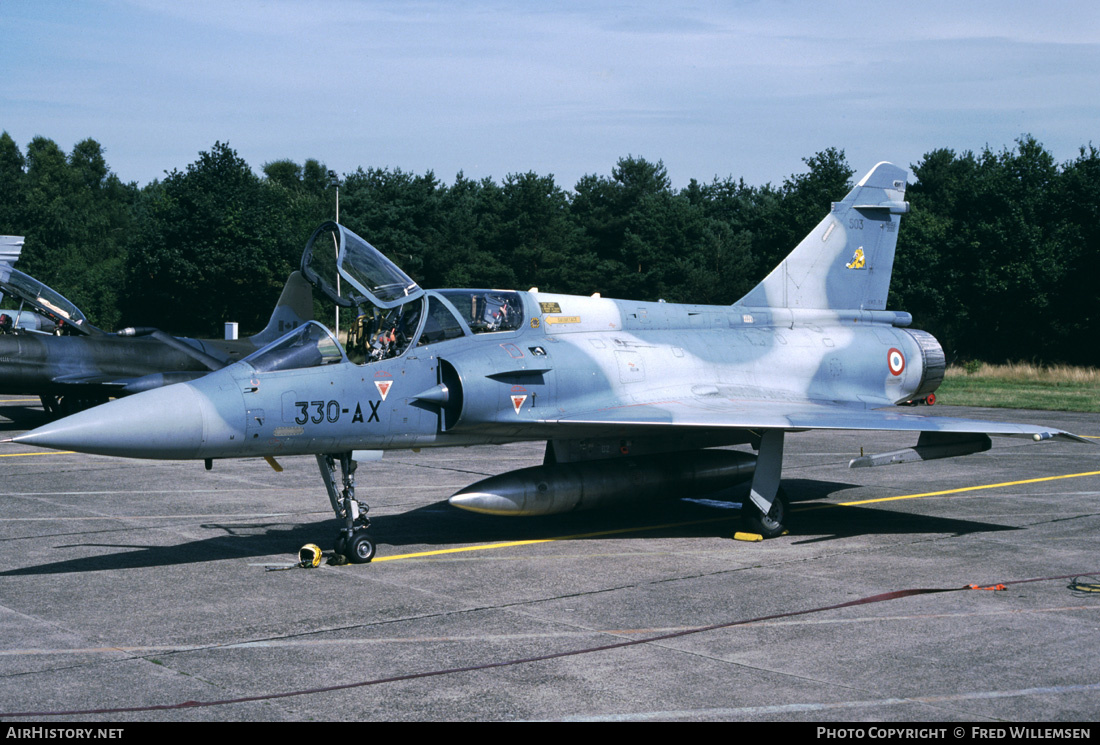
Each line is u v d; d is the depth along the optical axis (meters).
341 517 9.41
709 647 6.66
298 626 7.15
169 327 67.75
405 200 68.06
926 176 88.25
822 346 13.16
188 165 68.50
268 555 9.59
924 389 14.34
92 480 14.45
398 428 9.67
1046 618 7.41
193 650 6.57
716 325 12.72
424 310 10.04
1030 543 10.38
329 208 71.00
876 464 10.52
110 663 6.29
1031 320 48.25
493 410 9.91
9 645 6.67
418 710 5.47
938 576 8.81
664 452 11.85
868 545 10.27
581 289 64.88
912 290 50.28
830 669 6.19
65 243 80.50
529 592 8.18
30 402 27.81
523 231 66.00
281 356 9.10
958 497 13.62
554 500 10.45
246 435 8.70
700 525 11.50
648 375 11.29
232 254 63.25
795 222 61.06
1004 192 49.06
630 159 73.44
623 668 6.21
